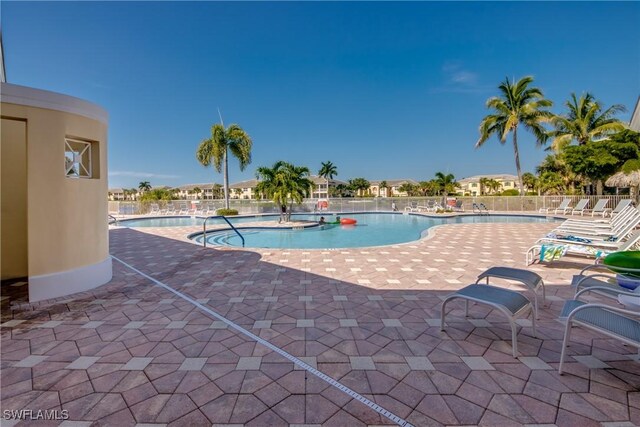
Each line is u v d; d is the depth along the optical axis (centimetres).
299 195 1706
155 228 1399
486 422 189
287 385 229
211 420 192
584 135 2222
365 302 412
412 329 326
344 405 206
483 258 693
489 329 323
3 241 537
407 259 687
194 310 387
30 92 411
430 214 2230
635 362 255
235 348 287
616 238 665
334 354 275
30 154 417
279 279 529
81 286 464
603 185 2027
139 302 417
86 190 478
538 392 218
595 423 187
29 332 325
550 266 606
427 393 218
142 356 274
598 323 228
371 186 8100
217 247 869
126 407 205
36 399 214
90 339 308
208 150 2155
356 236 1378
